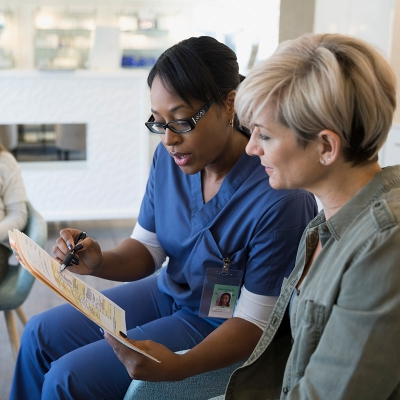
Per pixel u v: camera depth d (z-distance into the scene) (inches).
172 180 58.3
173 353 45.8
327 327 32.4
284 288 42.8
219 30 260.8
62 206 166.9
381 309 30.1
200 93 48.0
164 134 50.1
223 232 53.3
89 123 161.3
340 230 34.7
